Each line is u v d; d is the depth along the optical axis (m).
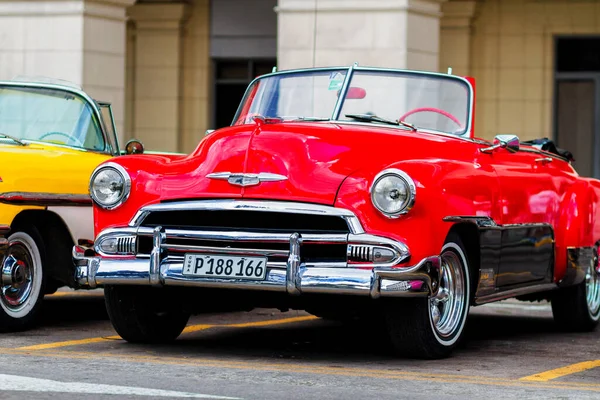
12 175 9.27
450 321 8.27
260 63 22.66
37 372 7.14
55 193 9.61
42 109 10.50
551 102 21.20
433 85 9.23
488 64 21.39
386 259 7.51
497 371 7.76
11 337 9.07
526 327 10.79
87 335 9.27
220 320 10.56
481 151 8.77
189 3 22.77
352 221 7.53
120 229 7.97
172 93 22.86
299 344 8.95
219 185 7.77
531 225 9.27
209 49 22.78
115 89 18.84
